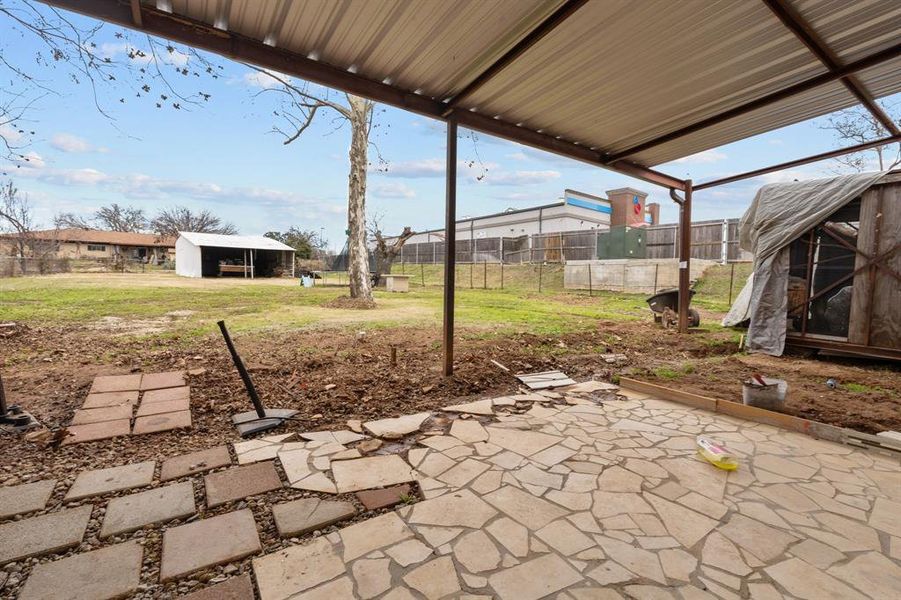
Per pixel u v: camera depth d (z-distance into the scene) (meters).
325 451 2.65
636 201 35.50
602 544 1.77
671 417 3.41
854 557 1.70
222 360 4.87
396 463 2.51
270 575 1.57
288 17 2.87
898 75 3.72
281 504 2.05
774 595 1.49
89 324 7.29
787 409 3.53
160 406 3.32
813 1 2.78
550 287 18.72
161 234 40.22
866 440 2.79
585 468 2.47
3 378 3.96
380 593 1.49
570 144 5.41
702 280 15.35
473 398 3.87
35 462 2.43
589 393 4.08
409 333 6.92
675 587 1.53
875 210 5.24
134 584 1.53
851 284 5.62
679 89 3.98
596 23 2.99
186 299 12.05
